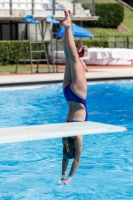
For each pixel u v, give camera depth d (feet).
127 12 357.20
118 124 88.63
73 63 49.90
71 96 49.93
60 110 102.53
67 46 49.83
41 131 41.04
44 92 123.85
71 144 49.98
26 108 104.32
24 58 189.37
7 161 66.28
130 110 102.73
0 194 53.57
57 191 54.85
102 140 76.89
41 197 52.85
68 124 44.04
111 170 62.13
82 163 65.00
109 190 54.95
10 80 126.72
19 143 75.41
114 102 111.75
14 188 55.77
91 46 216.54
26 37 216.74
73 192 54.34
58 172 61.52
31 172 61.52
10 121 90.79
